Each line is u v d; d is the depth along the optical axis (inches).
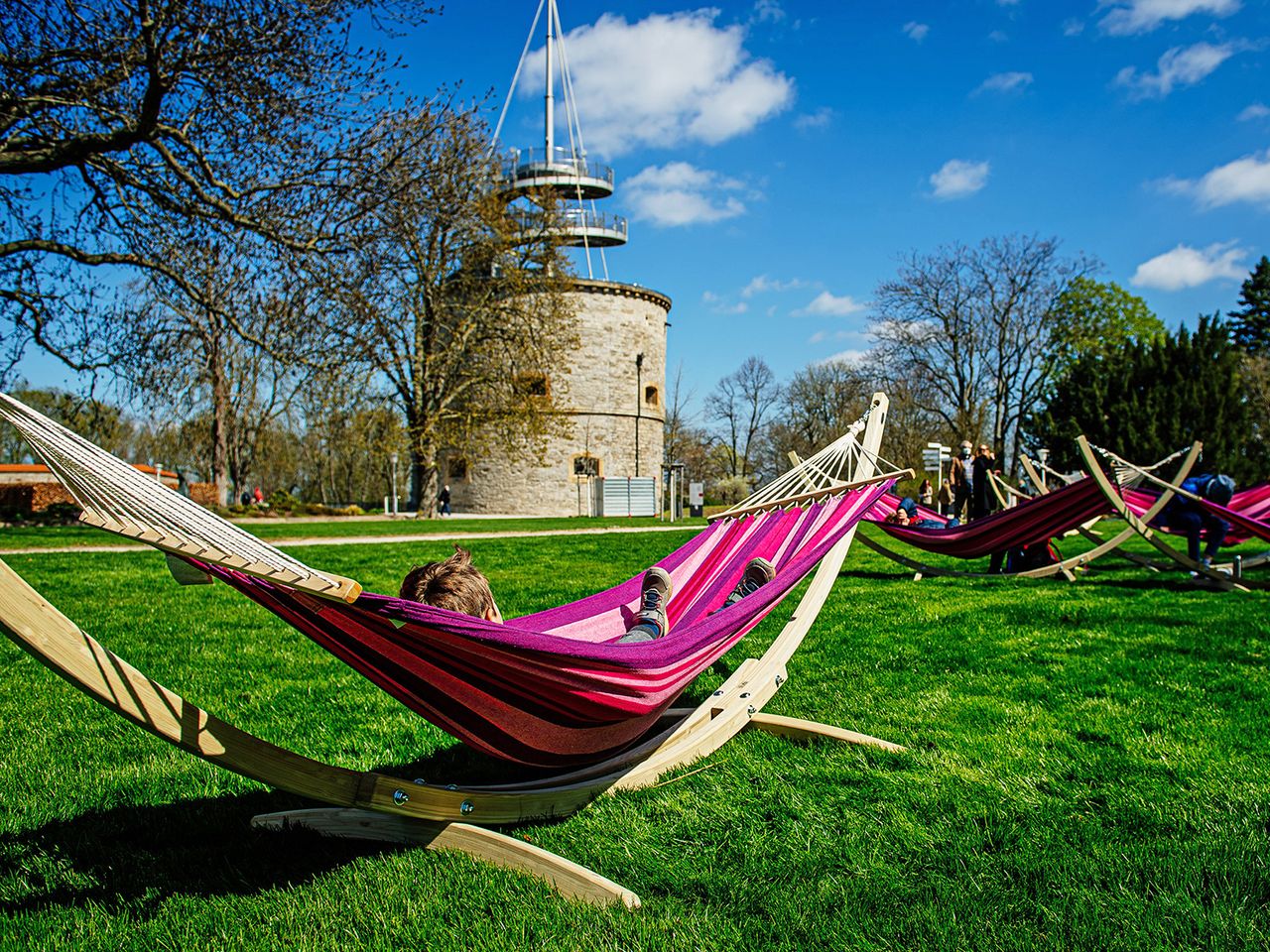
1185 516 371.9
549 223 1344.7
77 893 120.0
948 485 929.5
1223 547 546.0
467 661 109.3
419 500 1432.1
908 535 410.6
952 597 350.9
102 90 520.4
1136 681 214.8
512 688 116.0
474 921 110.3
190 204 572.1
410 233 649.0
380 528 997.2
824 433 2573.8
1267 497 412.8
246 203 588.7
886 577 429.4
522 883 119.0
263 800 151.3
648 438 1977.1
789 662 241.4
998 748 169.9
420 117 622.5
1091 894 113.3
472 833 126.5
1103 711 191.5
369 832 133.1
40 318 626.2
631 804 146.4
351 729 191.8
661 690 136.9
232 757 104.2
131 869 126.9
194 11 504.1
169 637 284.5
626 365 1927.9
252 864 128.0
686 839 134.8
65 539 724.7
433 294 1229.7
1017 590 367.2
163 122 538.6
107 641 277.9
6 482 1278.3
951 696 206.8
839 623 296.7
